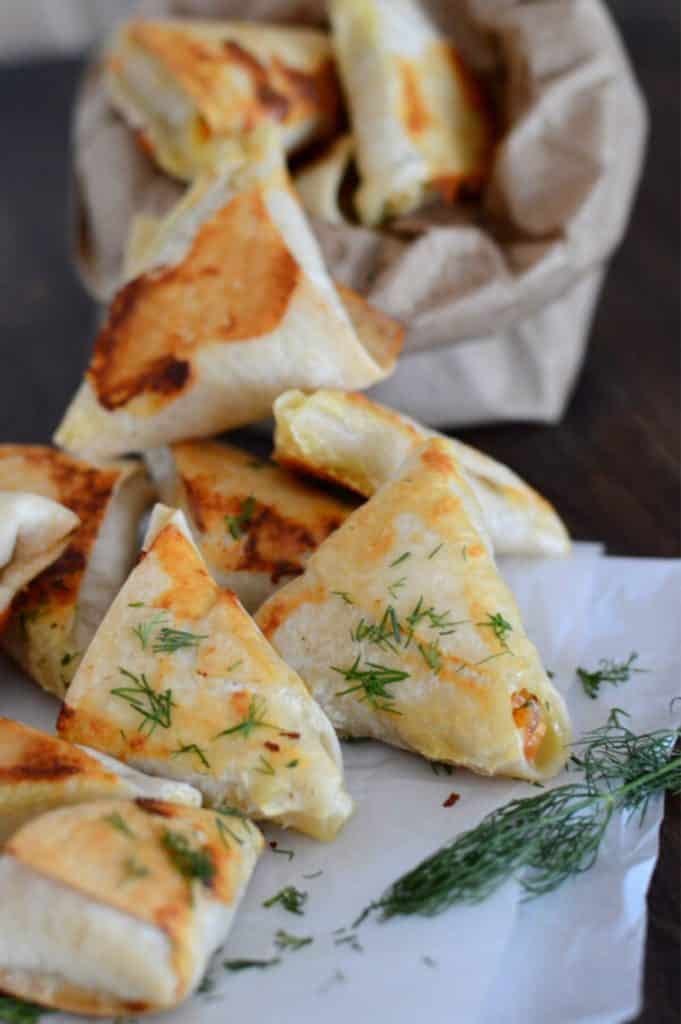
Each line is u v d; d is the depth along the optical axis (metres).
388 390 0.62
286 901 0.46
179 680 0.47
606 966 0.44
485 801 0.48
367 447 0.53
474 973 0.44
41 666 0.52
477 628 0.48
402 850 0.47
